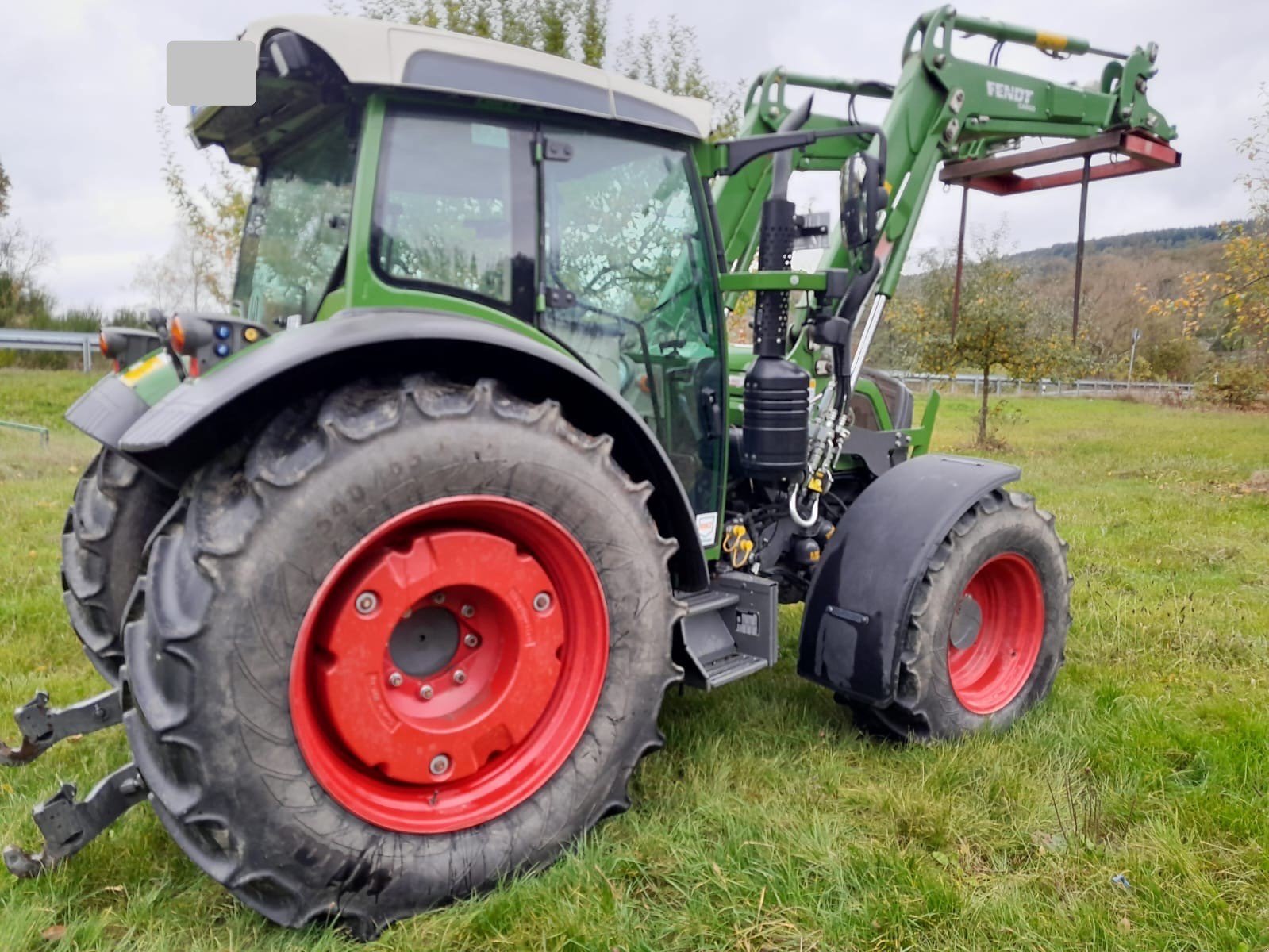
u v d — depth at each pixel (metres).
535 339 2.52
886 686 3.00
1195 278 11.73
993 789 2.87
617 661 2.41
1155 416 21.16
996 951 2.12
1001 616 3.54
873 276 3.29
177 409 1.96
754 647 3.03
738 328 5.59
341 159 2.48
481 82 2.34
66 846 2.14
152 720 1.84
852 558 3.17
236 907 2.17
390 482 2.02
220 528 1.91
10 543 5.77
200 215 10.91
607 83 2.61
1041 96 4.09
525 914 2.14
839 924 2.17
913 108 3.75
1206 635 4.38
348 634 2.05
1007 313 14.09
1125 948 2.13
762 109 4.01
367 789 2.15
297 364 1.92
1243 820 2.66
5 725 3.16
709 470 3.13
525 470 2.20
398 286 2.34
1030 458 12.89
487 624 2.31
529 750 2.37
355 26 2.19
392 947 2.04
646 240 2.83
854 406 4.08
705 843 2.50
